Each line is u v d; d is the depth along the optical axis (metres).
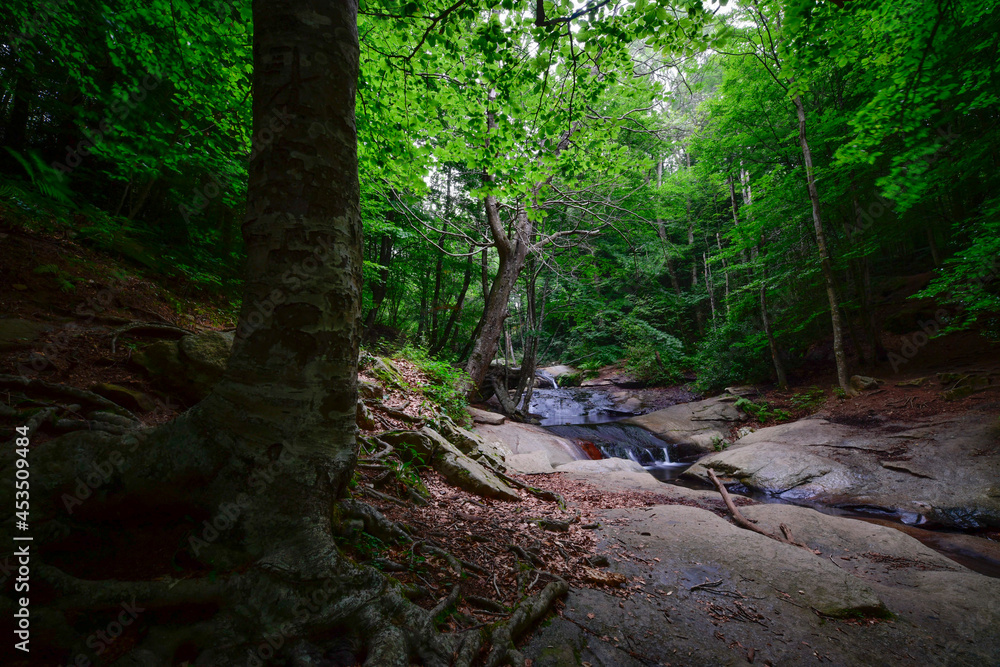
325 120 2.65
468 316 20.23
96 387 3.96
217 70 6.15
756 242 14.83
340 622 2.32
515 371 20.48
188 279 7.59
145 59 6.04
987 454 7.68
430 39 5.36
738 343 17.02
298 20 2.62
